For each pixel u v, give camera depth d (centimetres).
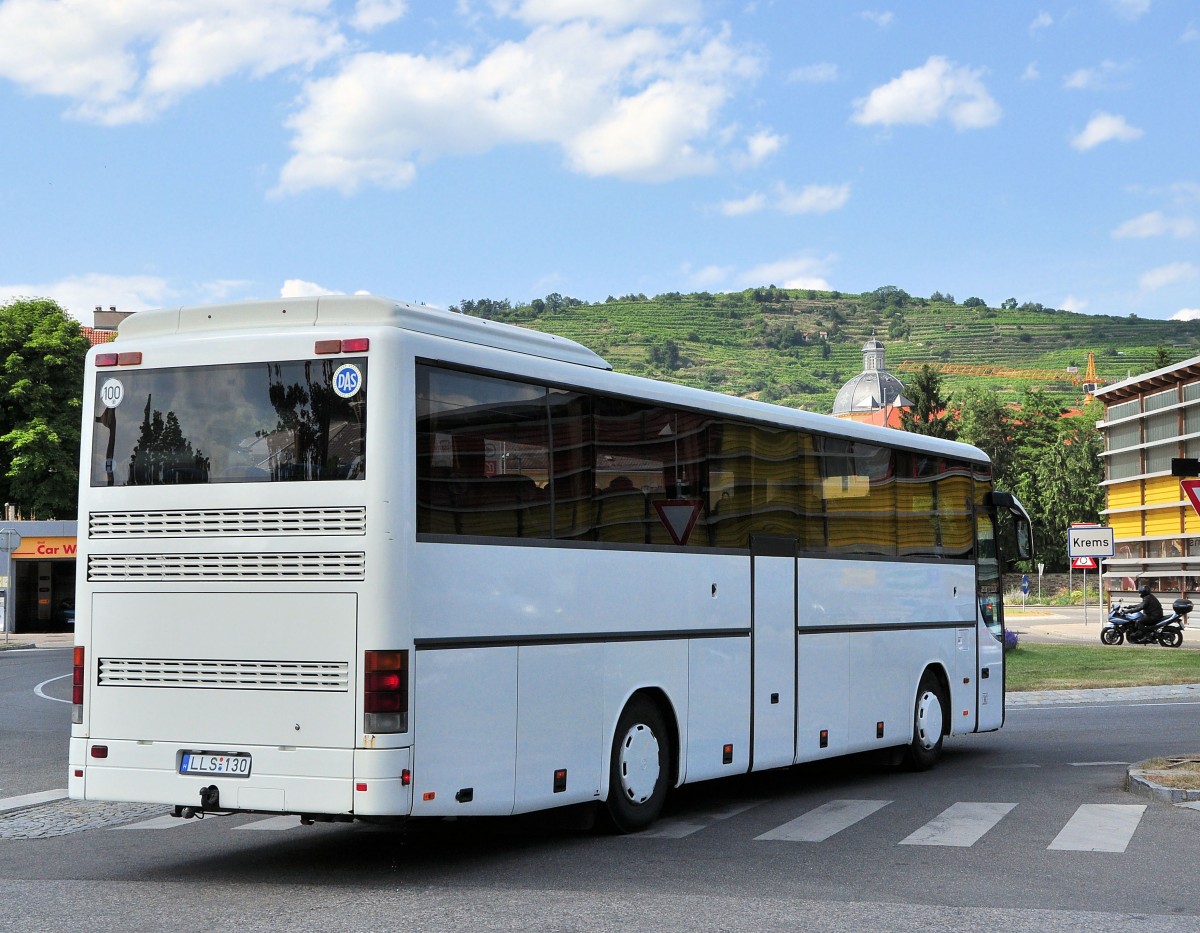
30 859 977
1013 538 1730
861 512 1402
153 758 884
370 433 855
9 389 6122
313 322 891
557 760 969
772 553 1243
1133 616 3675
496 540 922
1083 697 2405
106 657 904
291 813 848
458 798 877
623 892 823
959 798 1264
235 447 887
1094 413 14012
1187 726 1891
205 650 877
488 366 929
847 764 1559
